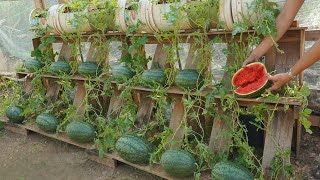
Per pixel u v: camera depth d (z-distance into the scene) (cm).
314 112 212
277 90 166
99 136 216
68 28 251
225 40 186
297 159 189
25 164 227
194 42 197
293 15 155
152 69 212
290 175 161
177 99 202
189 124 213
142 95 228
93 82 245
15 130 273
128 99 225
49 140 256
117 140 202
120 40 238
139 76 217
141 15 204
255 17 162
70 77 256
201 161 176
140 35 218
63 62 263
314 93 212
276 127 167
